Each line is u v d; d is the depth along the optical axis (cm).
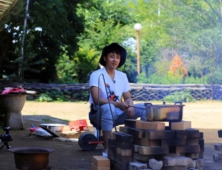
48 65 2319
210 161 470
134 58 2884
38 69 2266
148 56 2870
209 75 2225
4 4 665
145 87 1958
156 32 2355
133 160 365
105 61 504
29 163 345
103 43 2878
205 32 2045
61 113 1271
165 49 2714
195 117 1181
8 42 2030
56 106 1523
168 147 356
